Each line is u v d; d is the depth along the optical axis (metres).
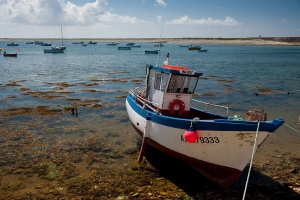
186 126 9.83
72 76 40.66
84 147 13.49
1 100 23.48
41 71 46.00
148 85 13.16
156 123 11.02
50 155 12.43
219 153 9.68
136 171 11.09
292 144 14.72
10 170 10.87
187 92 11.89
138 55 95.44
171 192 9.51
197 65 62.28
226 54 105.56
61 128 16.38
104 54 99.56
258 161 12.52
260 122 9.00
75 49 136.88
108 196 9.14
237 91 30.84
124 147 13.67
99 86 32.12
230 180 9.91
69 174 10.64
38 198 8.92
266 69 54.97
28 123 17.16
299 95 28.86
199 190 9.77
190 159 10.36
